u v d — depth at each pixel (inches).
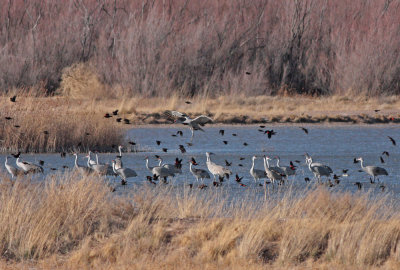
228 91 1873.8
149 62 1825.8
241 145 1115.9
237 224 410.6
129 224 428.1
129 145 1059.9
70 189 458.6
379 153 1011.9
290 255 374.9
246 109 1620.3
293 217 461.7
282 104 1711.4
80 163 859.4
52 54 1982.0
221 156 964.6
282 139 1202.6
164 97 1731.1
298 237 387.2
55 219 425.1
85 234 417.7
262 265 365.4
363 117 1505.9
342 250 376.8
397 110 1631.4
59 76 1930.4
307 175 770.8
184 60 1902.1
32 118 1023.0
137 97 1720.0
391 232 398.9
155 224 430.6
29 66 1888.5
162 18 1951.3
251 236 384.2
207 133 1289.4
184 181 716.7
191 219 455.8
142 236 406.3
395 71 1946.4
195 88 1886.1
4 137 1002.7
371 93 1908.2
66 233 411.8
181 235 406.6
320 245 394.9
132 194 600.7
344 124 1457.9
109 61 1904.5
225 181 714.8
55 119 1034.1
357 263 368.8
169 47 1879.9
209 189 647.1
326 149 1061.1
